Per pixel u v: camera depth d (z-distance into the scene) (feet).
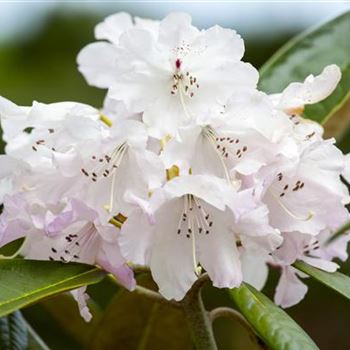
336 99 2.32
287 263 1.99
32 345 2.22
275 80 2.35
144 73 2.01
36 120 2.01
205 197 1.92
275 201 2.00
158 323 2.37
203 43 2.00
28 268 1.98
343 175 2.06
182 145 1.95
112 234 1.94
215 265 1.96
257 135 1.96
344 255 2.11
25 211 1.96
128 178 1.96
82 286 1.97
